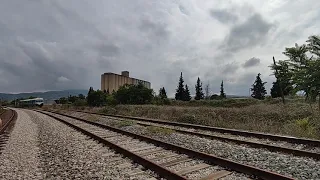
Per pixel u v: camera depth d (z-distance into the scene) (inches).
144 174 233.5
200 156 284.7
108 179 219.9
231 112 782.5
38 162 288.5
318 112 610.9
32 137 483.8
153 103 1807.3
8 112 1760.6
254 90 2940.5
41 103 3496.6
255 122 638.5
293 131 494.0
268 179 210.8
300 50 773.3
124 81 3848.4
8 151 352.5
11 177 235.5
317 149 342.3
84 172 239.9
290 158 273.6
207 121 727.7
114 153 321.1
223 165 253.6
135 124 649.6
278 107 794.2
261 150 323.3
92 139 433.7
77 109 1963.6
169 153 317.4
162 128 505.4
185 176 224.7
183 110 941.2
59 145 382.0
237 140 388.2
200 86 3304.6
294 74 629.9
